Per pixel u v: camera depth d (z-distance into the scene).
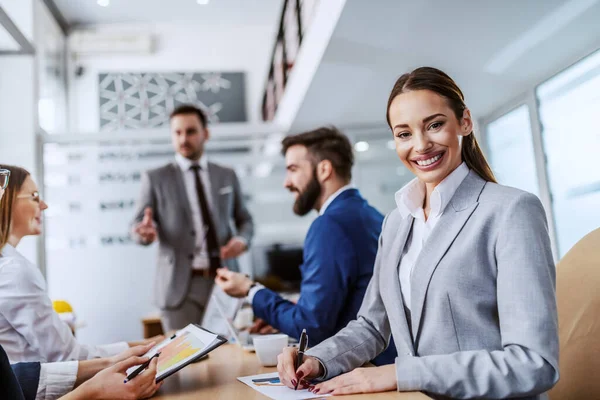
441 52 3.02
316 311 1.61
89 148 3.95
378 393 1.02
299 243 4.12
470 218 1.10
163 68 6.58
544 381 0.94
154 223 3.25
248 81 6.71
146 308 3.89
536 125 3.47
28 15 3.74
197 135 3.31
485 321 1.07
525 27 2.66
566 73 3.19
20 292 1.45
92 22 6.31
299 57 3.90
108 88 6.42
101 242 3.90
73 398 1.06
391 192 4.25
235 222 3.53
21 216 1.59
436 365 1.00
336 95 3.75
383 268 1.27
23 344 1.46
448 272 1.09
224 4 6.11
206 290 3.20
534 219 1.04
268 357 1.41
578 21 2.57
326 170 1.88
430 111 1.12
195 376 1.32
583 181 3.16
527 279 1.00
